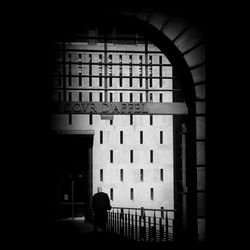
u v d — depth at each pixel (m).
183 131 11.75
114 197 56.84
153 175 57.38
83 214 38.69
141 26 11.20
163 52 11.83
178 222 12.45
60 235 15.56
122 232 15.52
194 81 10.88
